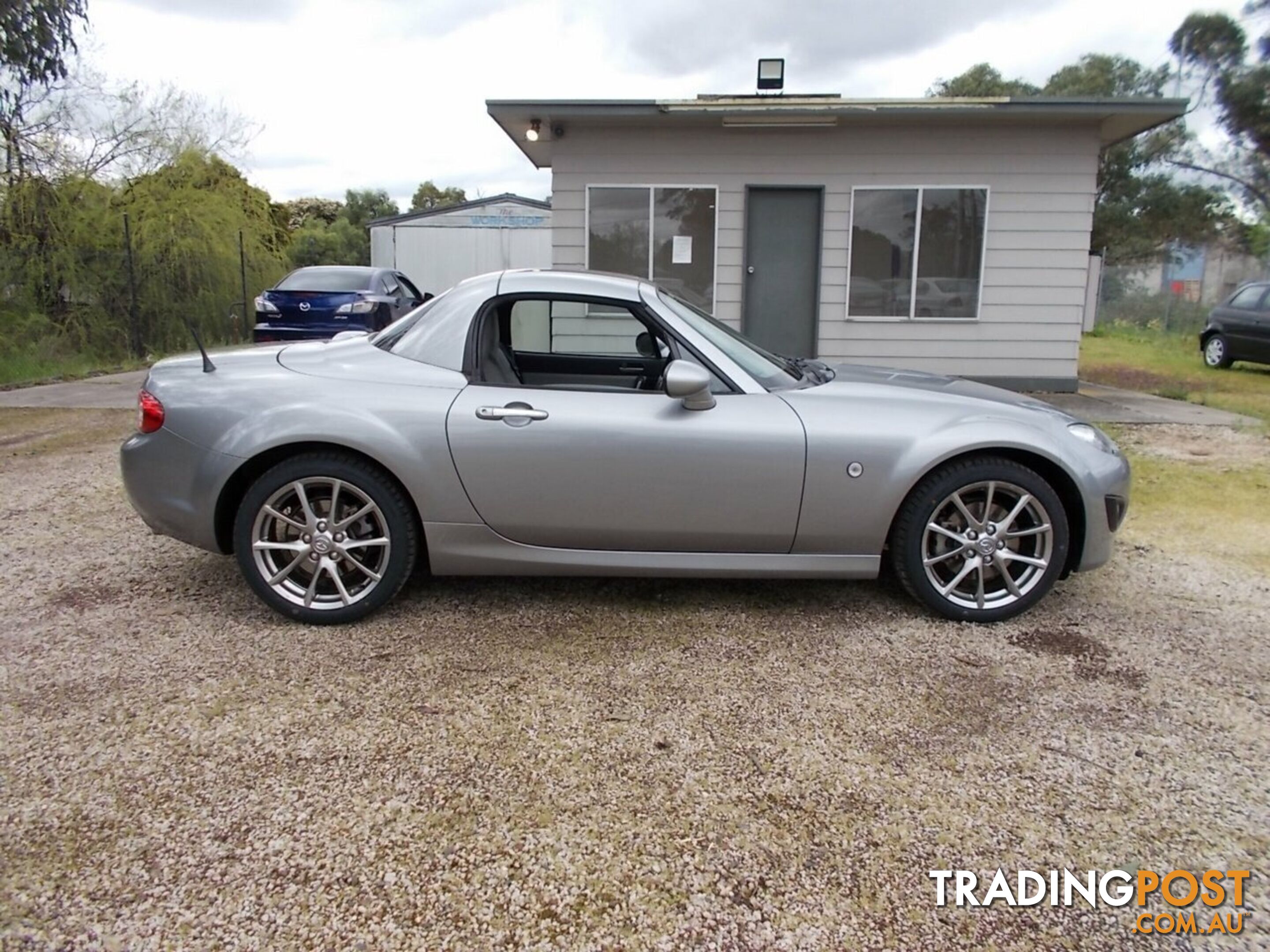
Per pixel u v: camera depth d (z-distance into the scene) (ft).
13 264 35.29
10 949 4.99
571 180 28.99
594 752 7.20
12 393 28.32
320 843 6.00
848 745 7.38
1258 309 37.40
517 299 10.19
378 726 7.57
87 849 5.89
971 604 10.03
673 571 9.97
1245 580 11.69
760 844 6.07
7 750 7.08
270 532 9.75
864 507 9.69
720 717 7.83
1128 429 22.85
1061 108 25.93
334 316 30.12
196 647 9.16
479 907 5.41
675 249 29.40
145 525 13.48
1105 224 66.95
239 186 45.70
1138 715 7.92
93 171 39.42
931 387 10.89
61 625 9.70
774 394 9.89
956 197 28.66
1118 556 12.73
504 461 9.50
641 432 9.46
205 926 5.21
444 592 10.91
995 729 7.66
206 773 6.81
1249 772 7.01
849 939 5.21
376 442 9.37
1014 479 9.77
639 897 5.53
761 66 28.37
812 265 29.53
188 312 41.09
